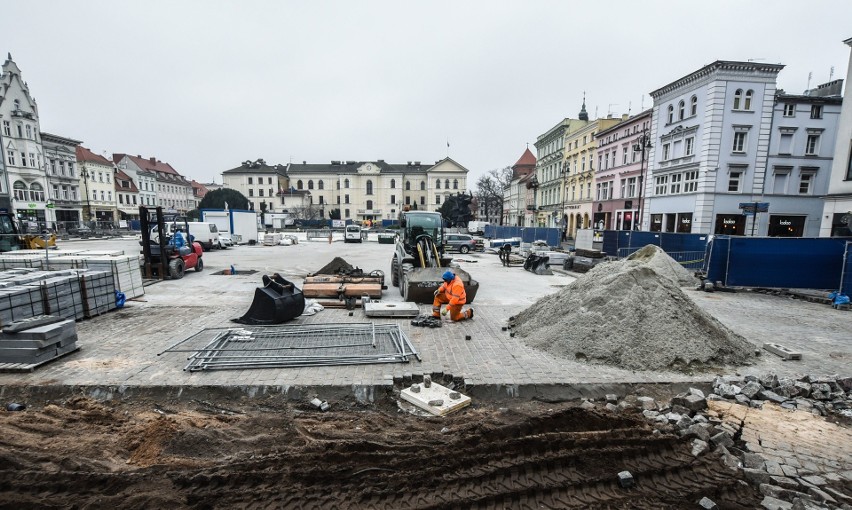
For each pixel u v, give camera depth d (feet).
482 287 47.93
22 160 145.28
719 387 18.79
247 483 11.82
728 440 14.39
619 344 21.77
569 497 11.78
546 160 188.75
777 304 39.96
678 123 100.73
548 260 62.28
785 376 20.74
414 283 35.24
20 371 19.13
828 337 28.04
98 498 10.99
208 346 22.77
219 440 14.23
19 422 15.24
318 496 11.36
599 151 139.95
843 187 67.41
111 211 207.10
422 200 299.38
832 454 13.97
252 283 47.37
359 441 13.91
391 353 22.35
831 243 43.62
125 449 13.69
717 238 47.55
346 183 296.51
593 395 18.90
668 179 104.94
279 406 17.56
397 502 11.27
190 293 40.78
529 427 14.87
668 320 22.72
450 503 11.25
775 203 93.86
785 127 91.56
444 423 16.03
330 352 22.30
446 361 21.67
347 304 33.35
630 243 77.00
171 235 56.75
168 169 281.74
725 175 92.02
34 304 24.89
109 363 20.52
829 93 105.60
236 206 219.41
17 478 11.69
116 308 32.83
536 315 27.73
